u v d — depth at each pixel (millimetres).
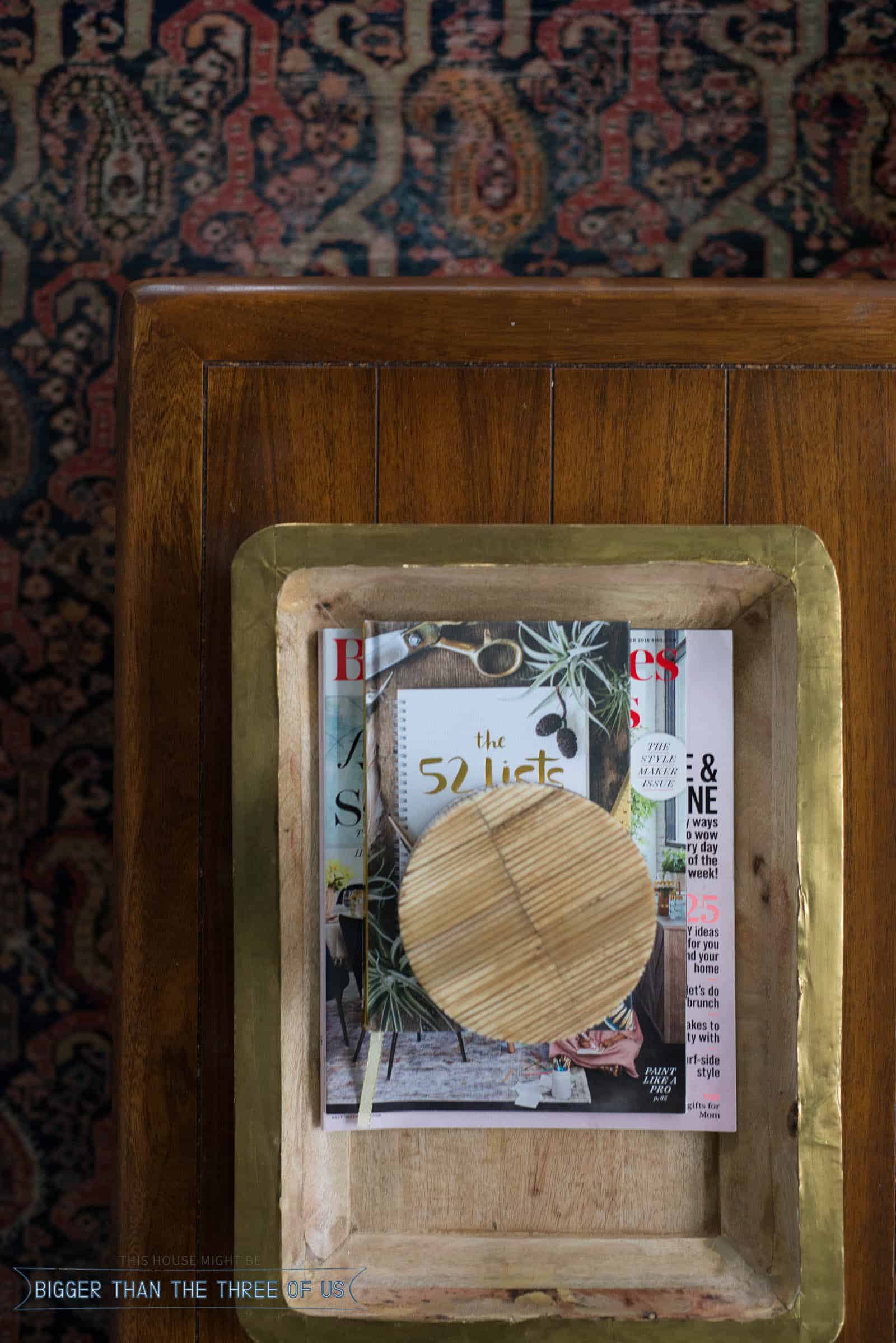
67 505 731
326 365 553
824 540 551
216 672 547
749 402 553
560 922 486
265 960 484
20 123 731
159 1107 537
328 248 729
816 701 488
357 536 490
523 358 553
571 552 491
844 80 725
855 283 547
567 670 519
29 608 732
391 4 729
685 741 535
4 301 730
